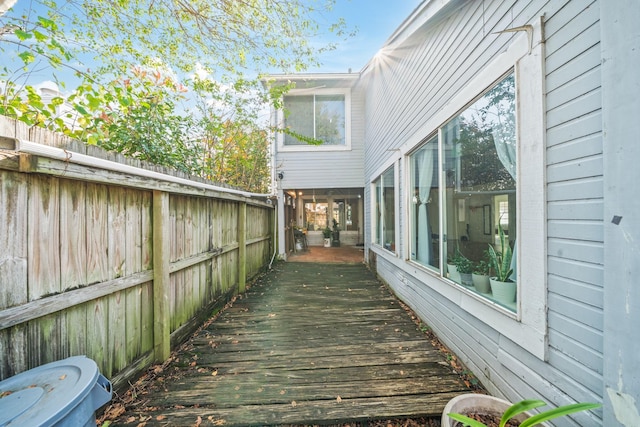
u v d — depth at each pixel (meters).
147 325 2.21
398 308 3.70
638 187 1.00
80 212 1.63
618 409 1.06
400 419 1.70
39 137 1.38
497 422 1.42
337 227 10.68
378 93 5.57
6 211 1.25
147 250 2.23
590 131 1.22
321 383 2.02
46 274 1.42
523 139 1.60
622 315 1.05
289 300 4.06
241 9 3.19
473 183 2.24
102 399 1.18
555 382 1.40
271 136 6.95
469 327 2.21
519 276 1.63
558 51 1.38
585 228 1.24
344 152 7.49
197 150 4.12
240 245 4.41
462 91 2.30
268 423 1.65
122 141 2.82
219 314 3.49
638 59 1.00
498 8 1.86
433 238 3.01
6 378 1.23
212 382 2.04
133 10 2.91
